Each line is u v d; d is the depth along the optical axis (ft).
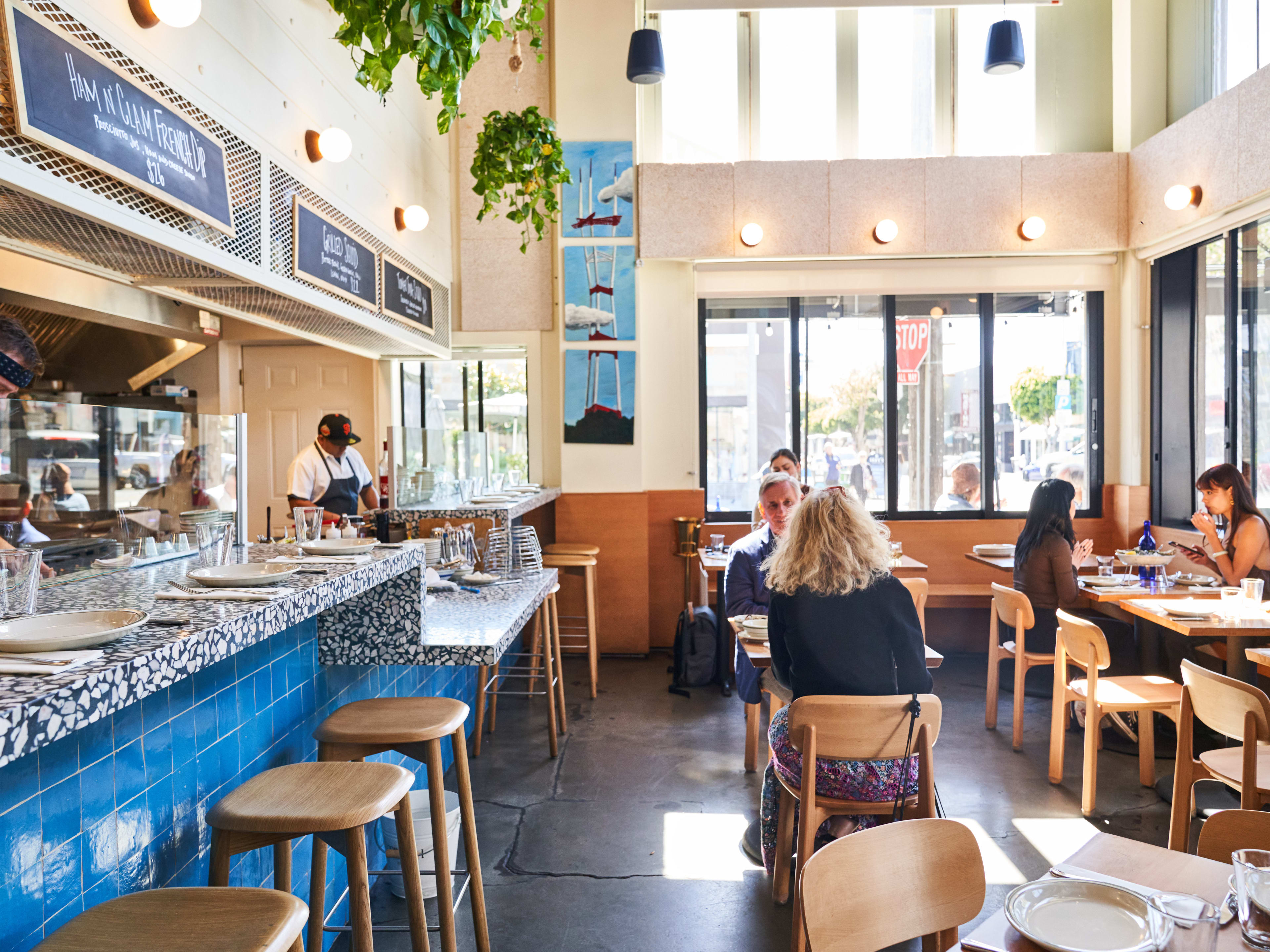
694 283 21.16
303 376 19.93
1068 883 4.47
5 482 6.34
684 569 21.38
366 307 12.48
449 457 17.61
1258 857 4.20
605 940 8.67
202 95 8.03
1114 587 14.55
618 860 10.38
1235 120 16.31
